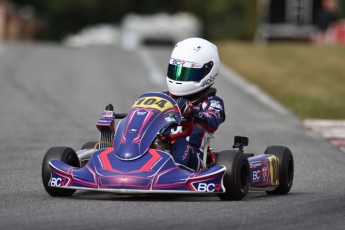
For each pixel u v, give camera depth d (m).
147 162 28.91
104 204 28.31
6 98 68.31
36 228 23.89
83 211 26.77
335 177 38.41
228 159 29.64
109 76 82.75
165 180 28.47
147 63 94.31
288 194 33.34
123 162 28.98
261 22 118.69
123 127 30.20
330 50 100.94
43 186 33.81
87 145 35.00
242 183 30.25
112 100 68.06
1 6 165.12
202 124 31.30
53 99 68.31
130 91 73.25
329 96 73.06
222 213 26.70
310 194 32.88
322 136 54.00
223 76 84.44
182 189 28.52
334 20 120.19
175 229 23.86
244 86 78.75
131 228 23.92
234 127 56.94
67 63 92.44
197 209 27.38
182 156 30.14
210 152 32.38
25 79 79.19
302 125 59.12
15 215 26.09
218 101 32.44
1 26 164.38
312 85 78.62
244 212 27.08
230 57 96.50
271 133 54.69
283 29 118.06
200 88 32.38
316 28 118.44
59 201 29.14
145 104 30.69
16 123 56.97
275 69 87.69
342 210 28.09
